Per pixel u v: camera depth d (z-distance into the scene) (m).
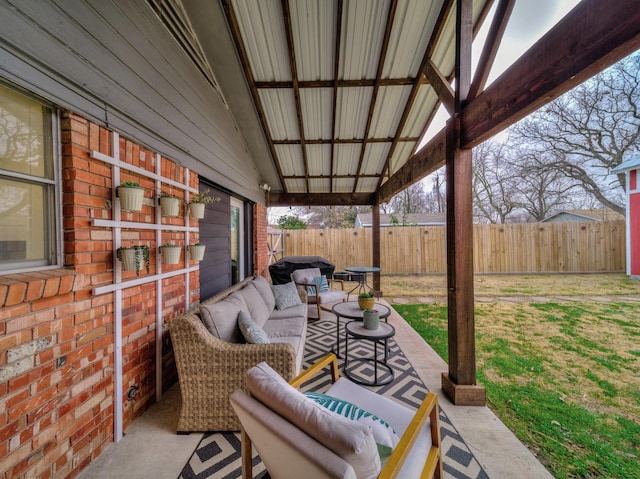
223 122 3.64
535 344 3.35
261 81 3.41
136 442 1.75
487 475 1.50
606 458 1.63
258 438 1.06
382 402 1.47
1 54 1.13
